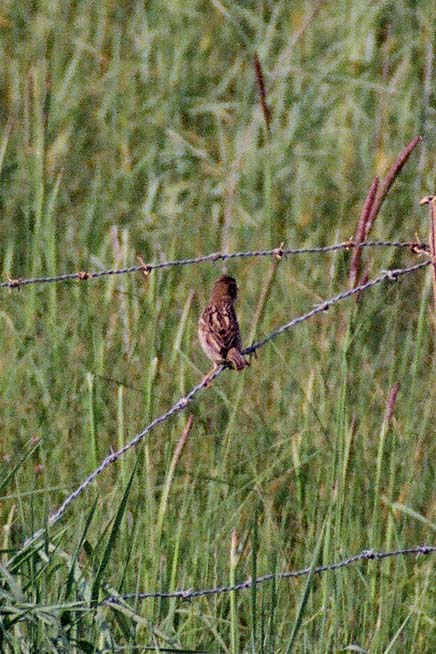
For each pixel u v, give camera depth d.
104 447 14.36
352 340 12.59
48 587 11.00
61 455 14.20
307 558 12.85
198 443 14.37
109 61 24.62
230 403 14.48
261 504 13.85
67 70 24.02
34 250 16.80
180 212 20.55
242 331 16.78
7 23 25.67
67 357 15.80
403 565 12.84
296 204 20.83
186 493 13.11
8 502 13.48
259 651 10.91
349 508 13.01
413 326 17.77
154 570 11.56
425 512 14.22
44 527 10.60
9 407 14.91
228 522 12.87
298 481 13.38
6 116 22.86
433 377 15.00
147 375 14.13
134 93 24.19
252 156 21.70
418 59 24.00
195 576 12.28
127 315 16.19
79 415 14.98
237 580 12.63
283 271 17.45
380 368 16.20
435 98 23.56
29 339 16.28
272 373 15.84
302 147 22.94
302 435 14.15
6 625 10.05
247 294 17.64
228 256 13.16
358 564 12.80
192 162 22.59
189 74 24.81
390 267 18.72
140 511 12.69
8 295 17.78
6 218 19.95
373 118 23.41
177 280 18.45
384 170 21.39
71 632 10.57
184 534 12.93
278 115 22.95
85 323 16.12
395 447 13.29
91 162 22.09
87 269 18.30
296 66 24.11
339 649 11.79
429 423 14.73
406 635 12.55
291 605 12.99
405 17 24.73
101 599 11.05
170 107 23.97
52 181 21.02
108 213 20.67
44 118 18.17
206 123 24.08
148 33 24.97
